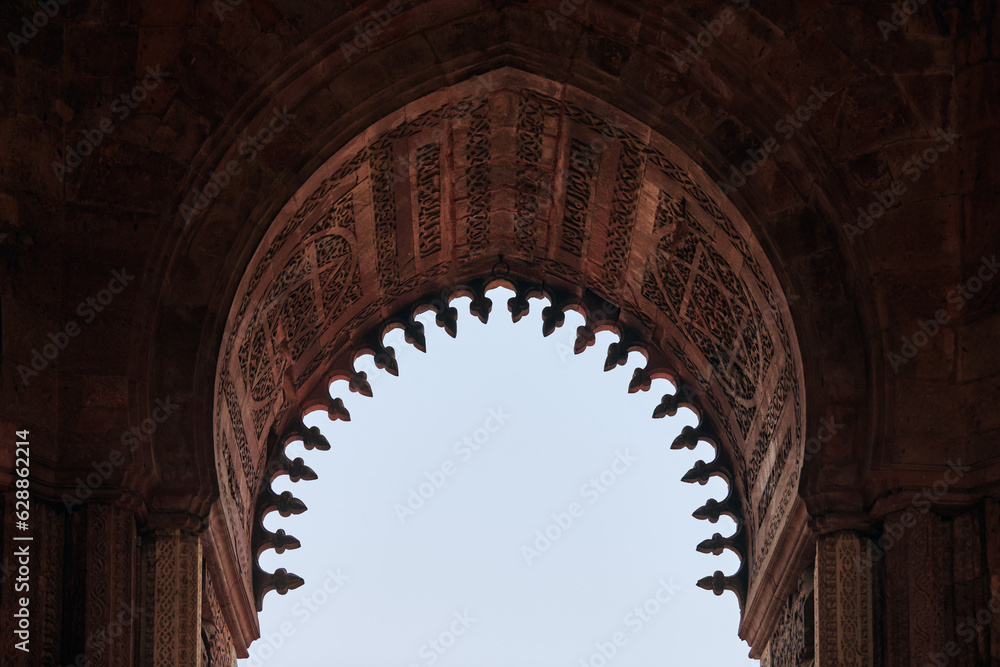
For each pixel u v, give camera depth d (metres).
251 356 16.09
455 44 14.92
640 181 15.98
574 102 15.30
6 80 14.24
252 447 17.31
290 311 16.58
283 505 18.16
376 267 17.50
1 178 14.10
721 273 16.05
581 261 18.08
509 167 16.84
